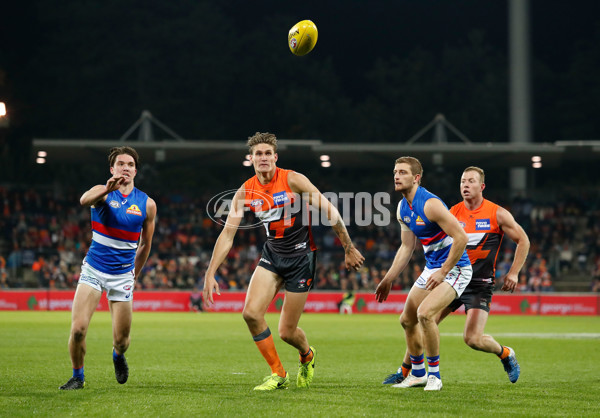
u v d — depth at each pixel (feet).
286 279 100.68
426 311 100.17
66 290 395.75
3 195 510.58
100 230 98.07
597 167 655.35
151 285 431.84
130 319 100.63
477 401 90.99
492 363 151.12
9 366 133.18
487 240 114.93
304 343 102.78
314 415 78.43
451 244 102.83
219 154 445.37
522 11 484.74
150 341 205.16
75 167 611.47
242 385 106.83
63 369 127.85
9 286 437.17
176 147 426.51
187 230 506.07
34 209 509.76
